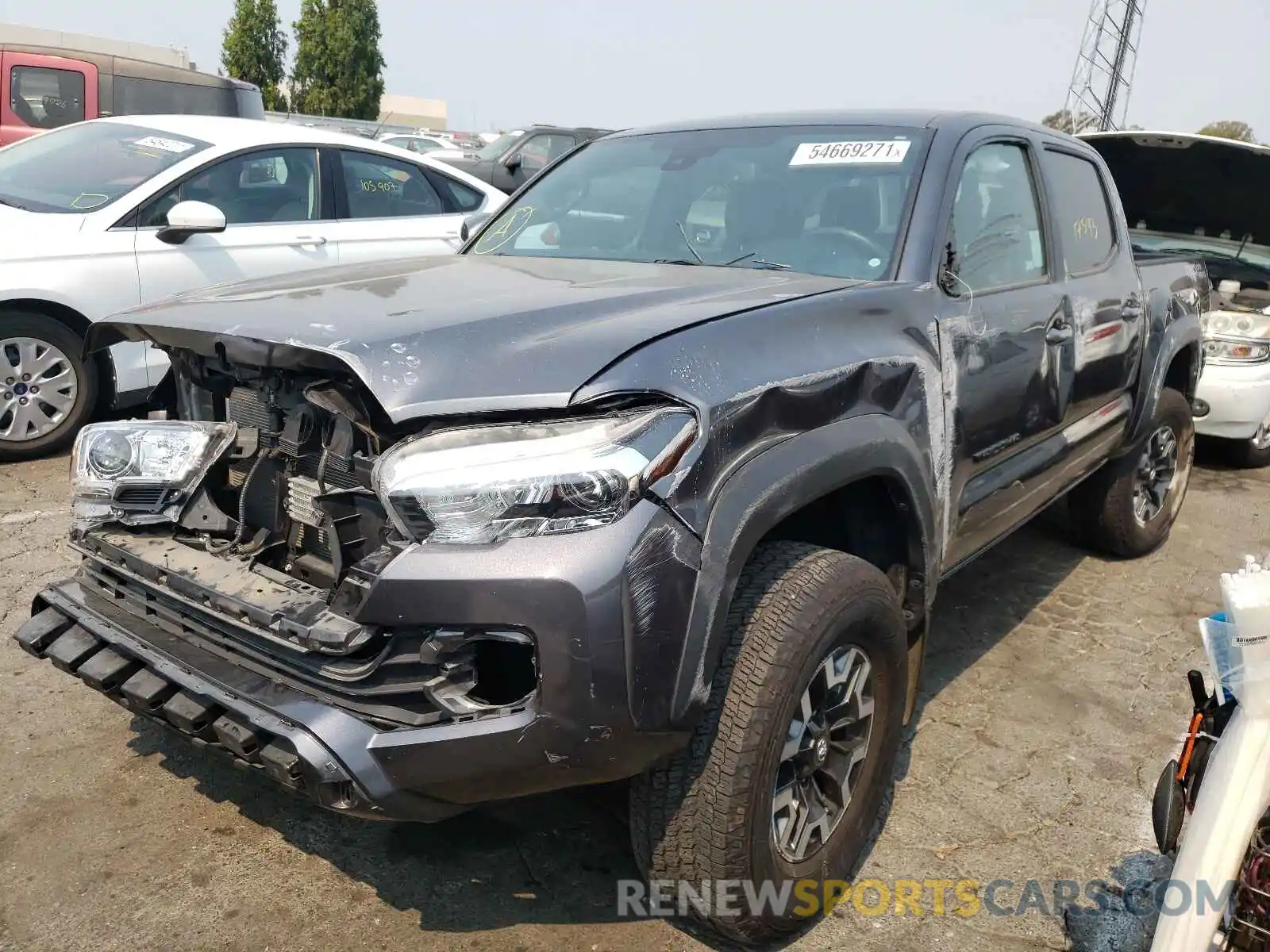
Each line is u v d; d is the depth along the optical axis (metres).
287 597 2.11
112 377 5.54
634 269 2.93
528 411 1.94
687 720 1.96
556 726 1.87
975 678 3.73
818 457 2.22
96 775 2.87
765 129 3.48
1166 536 5.13
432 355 2.02
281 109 44.62
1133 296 4.14
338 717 1.94
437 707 1.92
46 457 5.48
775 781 2.17
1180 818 2.09
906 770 3.12
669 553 1.92
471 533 1.88
